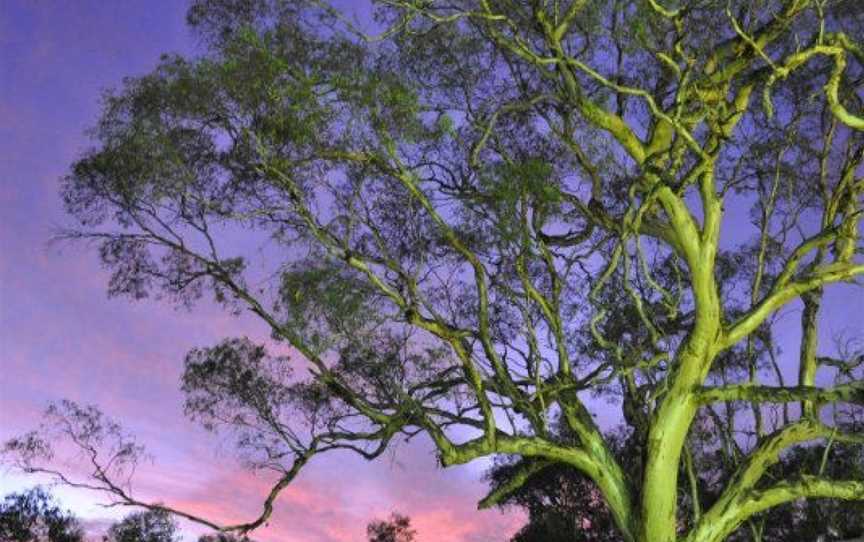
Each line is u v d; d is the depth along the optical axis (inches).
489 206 841.5
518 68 880.9
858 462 1032.8
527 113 889.5
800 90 938.1
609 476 845.8
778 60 819.4
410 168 831.7
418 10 785.6
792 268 837.8
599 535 1401.3
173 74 795.4
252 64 772.0
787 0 807.1
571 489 1425.9
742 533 1152.2
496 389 861.2
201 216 872.9
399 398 874.1
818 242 836.6
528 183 807.7
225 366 916.0
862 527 1096.2
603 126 816.9
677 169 810.2
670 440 817.5
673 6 783.1
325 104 786.2
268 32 773.9
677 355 831.7
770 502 820.6
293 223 856.3
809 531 1138.0
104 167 846.5
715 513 823.7
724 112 803.4
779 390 811.4
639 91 746.2
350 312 841.5
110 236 894.4
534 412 855.1
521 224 824.9
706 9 810.8
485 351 837.8
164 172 836.0
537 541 1428.4
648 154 829.2
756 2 807.7
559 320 872.9
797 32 837.2
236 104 792.9
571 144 885.8
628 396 920.9
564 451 848.3
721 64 818.2
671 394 824.3
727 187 833.5
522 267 853.2
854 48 774.5
